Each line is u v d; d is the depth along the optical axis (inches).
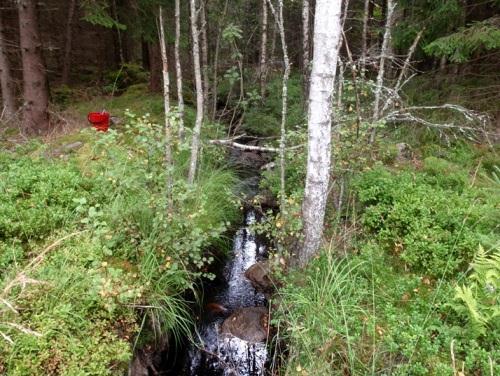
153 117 379.2
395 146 268.8
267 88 506.3
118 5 411.8
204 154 285.0
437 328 125.6
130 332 137.3
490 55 288.5
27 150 258.8
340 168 187.9
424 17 294.0
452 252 157.5
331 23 147.2
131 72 608.7
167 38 403.9
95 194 187.6
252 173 340.2
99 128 287.4
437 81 319.6
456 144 273.4
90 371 111.2
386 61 327.9
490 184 217.5
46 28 602.2
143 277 152.6
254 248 240.1
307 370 125.2
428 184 216.8
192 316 181.3
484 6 301.4
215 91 348.8
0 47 347.3
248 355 165.6
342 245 178.1
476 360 115.0
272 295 187.3
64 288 130.4
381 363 121.7
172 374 157.9
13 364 106.9
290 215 172.2
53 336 116.3
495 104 283.1
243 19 577.3
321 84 153.8
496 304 127.0
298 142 248.5
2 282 129.3
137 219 172.2
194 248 160.4
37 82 324.5
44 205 176.2
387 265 168.1
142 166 167.9
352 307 141.7
